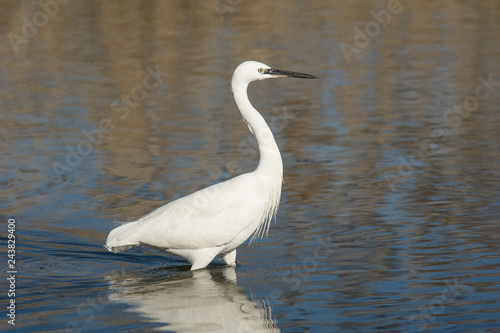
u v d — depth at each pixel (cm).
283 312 902
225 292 979
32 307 934
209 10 3491
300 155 1652
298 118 1966
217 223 1073
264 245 1158
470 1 3769
